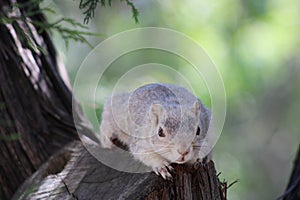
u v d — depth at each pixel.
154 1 20.44
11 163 9.72
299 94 23.84
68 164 8.85
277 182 23.66
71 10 17.69
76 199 7.99
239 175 21.33
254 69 19.62
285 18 20.05
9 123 9.76
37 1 9.23
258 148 23.61
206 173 7.45
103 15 20.33
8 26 10.05
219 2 20.17
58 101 10.46
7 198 9.71
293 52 21.64
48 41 10.76
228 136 22.39
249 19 20.03
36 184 8.83
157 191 7.39
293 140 24.59
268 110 23.77
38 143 9.88
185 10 20.25
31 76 10.21
